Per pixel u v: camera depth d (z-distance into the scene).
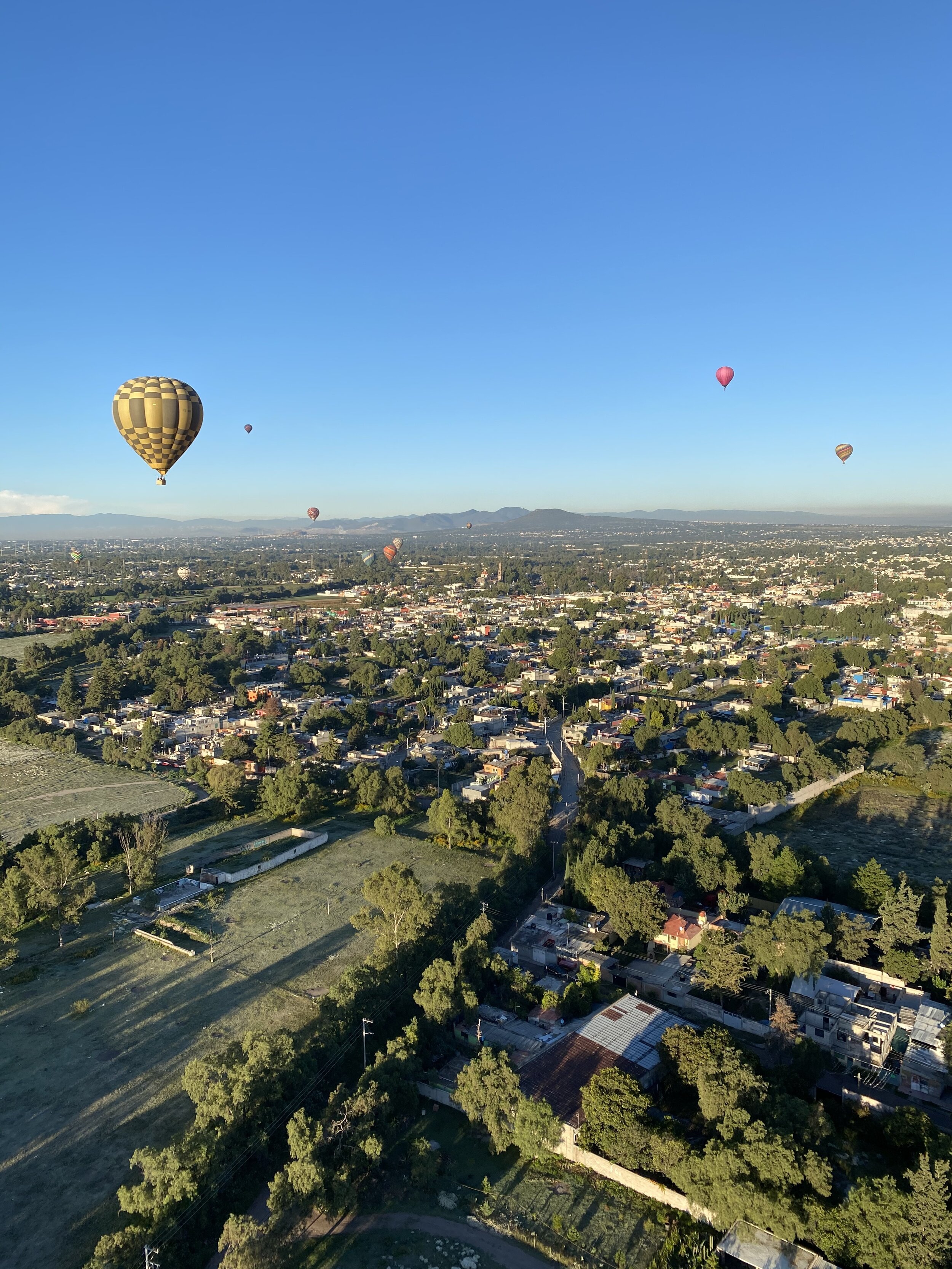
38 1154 69.62
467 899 109.06
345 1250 60.09
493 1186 66.50
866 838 149.00
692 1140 69.12
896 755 187.50
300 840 145.62
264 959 102.88
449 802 145.88
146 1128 72.75
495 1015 88.19
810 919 93.50
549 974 98.75
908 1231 54.16
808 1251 57.47
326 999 86.88
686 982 96.81
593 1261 59.12
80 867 129.62
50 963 102.88
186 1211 59.97
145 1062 82.00
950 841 147.25
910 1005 87.69
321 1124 65.00
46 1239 60.84
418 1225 62.50
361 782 164.88
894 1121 68.56
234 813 159.75
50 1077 79.75
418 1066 75.56
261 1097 69.25
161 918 113.19
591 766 182.38
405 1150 69.88
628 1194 65.44
